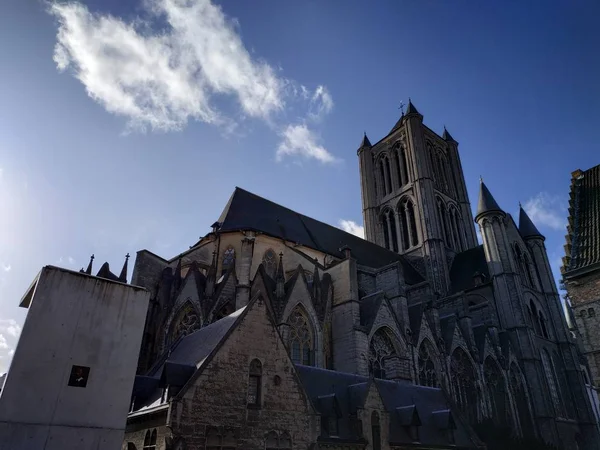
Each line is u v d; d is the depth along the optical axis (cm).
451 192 10212
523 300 7031
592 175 3966
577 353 7700
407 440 3075
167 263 4997
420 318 5381
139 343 2277
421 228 8831
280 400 2422
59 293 2128
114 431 2053
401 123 10400
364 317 4928
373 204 10231
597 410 7944
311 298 4634
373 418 2900
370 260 7400
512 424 5691
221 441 2120
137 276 4594
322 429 2653
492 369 6053
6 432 1814
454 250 9150
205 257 5534
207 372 2205
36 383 1941
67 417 1966
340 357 4550
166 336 4191
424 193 9062
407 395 3722
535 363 6344
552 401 6241
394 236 9562
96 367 2111
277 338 2575
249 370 2375
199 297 4362
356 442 2706
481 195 7881
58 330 2069
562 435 6075
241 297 4297
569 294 3344
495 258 7294
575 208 3800
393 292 5534
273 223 6550
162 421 2173
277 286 4516
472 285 7744
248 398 2319
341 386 3241
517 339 6600
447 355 5434
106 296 2258
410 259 8862
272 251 5981
